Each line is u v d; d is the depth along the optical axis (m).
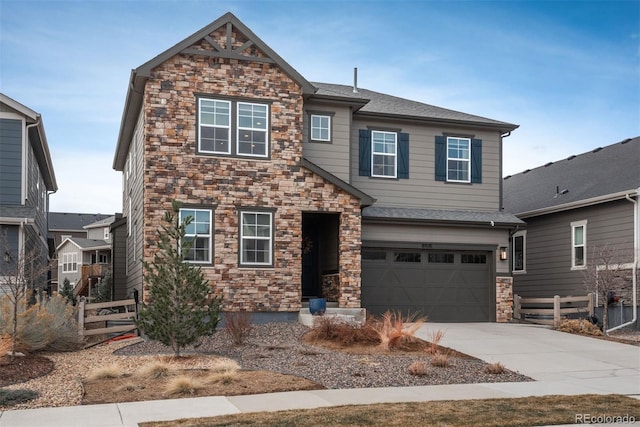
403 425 8.57
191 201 18.45
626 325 20.67
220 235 18.66
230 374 11.73
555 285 24.92
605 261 19.91
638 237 21.00
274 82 19.53
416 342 15.84
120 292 27.14
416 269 21.94
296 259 19.31
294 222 19.39
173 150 18.39
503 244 22.77
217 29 19.02
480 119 23.86
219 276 18.52
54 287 49.00
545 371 13.48
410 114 22.62
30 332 14.36
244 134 19.14
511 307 22.58
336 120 21.36
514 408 9.70
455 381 12.27
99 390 10.94
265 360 13.77
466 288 22.42
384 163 22.41
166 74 18.48
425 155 22.83
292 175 19.48
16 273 14.91
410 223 21.48
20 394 10.21
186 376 11.77
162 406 9.75
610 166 25.02
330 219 21.42
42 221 32.12
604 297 20.05
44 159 28.42
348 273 19.86
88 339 17.56
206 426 8.35
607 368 13.88
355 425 8.53
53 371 12.70
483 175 23.44
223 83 19.00
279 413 9.23
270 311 18.94
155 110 18.33
